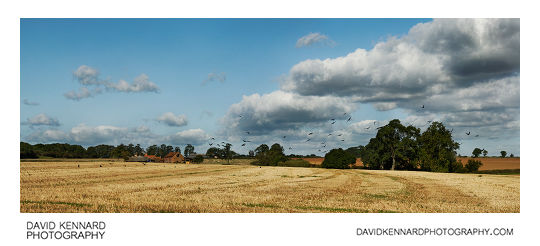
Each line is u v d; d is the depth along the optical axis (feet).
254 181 118.93
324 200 69.05
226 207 58.75
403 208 60.85
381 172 214.69
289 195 76.28
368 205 63.31
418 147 269.44
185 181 115.24
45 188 85.20
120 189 85.10
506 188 99.81
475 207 62.75
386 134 277.64
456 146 259.60
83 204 60.13
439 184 115.03
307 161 325.83
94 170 174.09
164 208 56.95
